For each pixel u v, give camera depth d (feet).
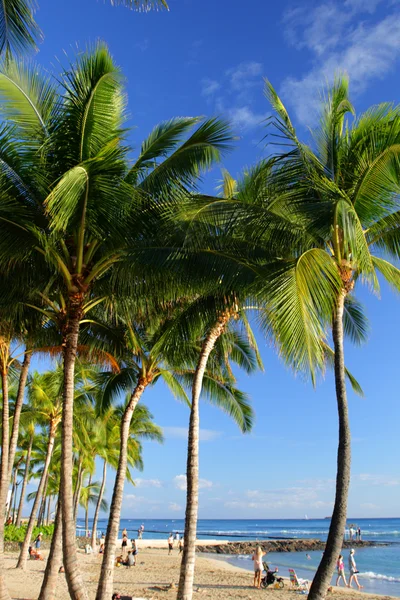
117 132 30.35
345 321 46.62
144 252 31.22
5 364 41.34
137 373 54.24
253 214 29.73
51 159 30.81
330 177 31.04
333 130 31.45
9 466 44.06
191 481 36.96
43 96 30.40
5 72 28.60
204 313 39.09
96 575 77.20
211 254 31.65
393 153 27.37
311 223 28.50
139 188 31.86
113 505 43.42
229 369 49.11
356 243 24.57
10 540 111.45
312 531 416.05
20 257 31.27
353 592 67.36
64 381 30.86
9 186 30.73
